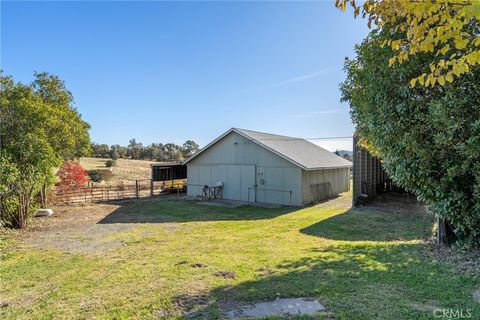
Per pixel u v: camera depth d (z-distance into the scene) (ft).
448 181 15.84
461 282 12.15
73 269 16.16
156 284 13.39
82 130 45.14
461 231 16.65
